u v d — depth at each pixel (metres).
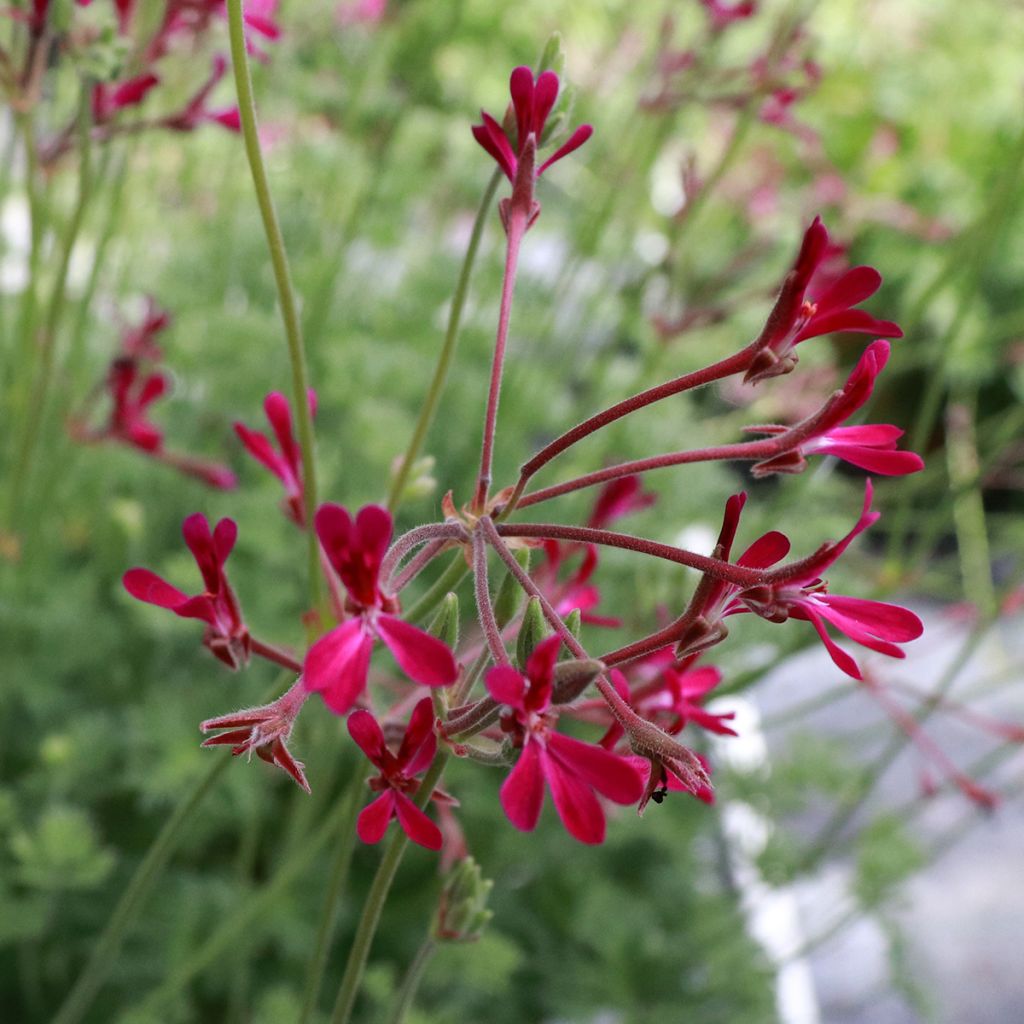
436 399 0.24
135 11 0.28
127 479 0.46
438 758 0.17
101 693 0.44
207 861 0.43
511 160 0.19
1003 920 0.59
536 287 0.55
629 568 0.45
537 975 0.44
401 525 0.46
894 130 0.83
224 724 0.17
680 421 0.52
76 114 0.28
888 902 0.46
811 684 0.71
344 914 0.42
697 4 0.43
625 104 0.58
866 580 0.49
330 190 0.50
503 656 0.16
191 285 0.51
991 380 0.86
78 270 0.48
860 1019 0.53
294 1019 0.36
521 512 0.47
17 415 0.34
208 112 0.28
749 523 0.52
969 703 0.70
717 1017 0.44
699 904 0.45
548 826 0.43
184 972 0.32
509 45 0.66
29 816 0.40
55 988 0.40
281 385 0.46
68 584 0.42
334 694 0.15
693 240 0.54
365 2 0.52
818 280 0.36
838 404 0.17
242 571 0.43
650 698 0.20
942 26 0.87
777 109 0.42
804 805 0.44
